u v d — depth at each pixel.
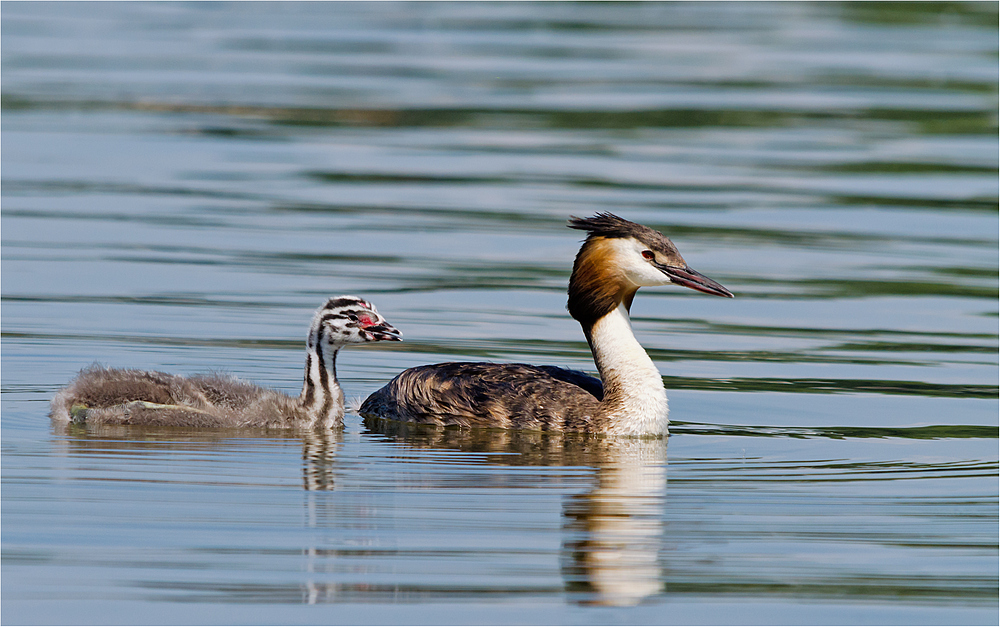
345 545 10.52
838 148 31.30
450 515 11.27
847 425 14.52
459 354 17.05
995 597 9.95
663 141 32.03
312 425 13.96
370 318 13.93
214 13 48.34
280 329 17.83
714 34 44.75
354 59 40.12
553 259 22.11
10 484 11.65
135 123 32.50
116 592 9.66
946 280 21.47
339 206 25.42
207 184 27.00
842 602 9.85
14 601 9.48
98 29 44.59
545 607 9.62
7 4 48.75
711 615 9.62
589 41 43.31
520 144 31.31
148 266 20.89
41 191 25.91
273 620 9.34
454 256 22.14
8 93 34.88
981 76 38.56
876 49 42.22
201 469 12.32
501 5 50.00
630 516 11.38
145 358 16.22
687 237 23.70
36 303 18.69
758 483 12.40
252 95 35.16
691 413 14.98
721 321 19.30
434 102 34.84
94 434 13.28
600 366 14.33
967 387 16.19
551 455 13.24
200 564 10.12
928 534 11.12
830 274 21.75
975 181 28.50
